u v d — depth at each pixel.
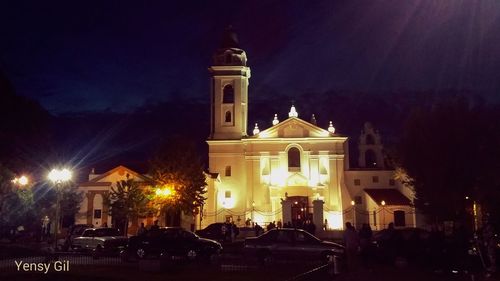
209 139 64.06
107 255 29.59
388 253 26.16
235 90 65.56
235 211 61.94
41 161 32.75
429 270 23.17
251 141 62.69
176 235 27.83
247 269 22.73
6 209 38.97
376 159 66.81
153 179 50.53
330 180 60.84
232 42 67.62
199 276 20.44
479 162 28.42
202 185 52.59
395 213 55.97
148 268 21.78
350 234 22.92
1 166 30.25
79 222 52.34
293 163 62.06
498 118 29.25
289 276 20.16
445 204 29.14
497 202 22.69
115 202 48.25
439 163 29.59
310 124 62.47
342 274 19.86
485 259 23.23
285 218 48.31
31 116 30.84
